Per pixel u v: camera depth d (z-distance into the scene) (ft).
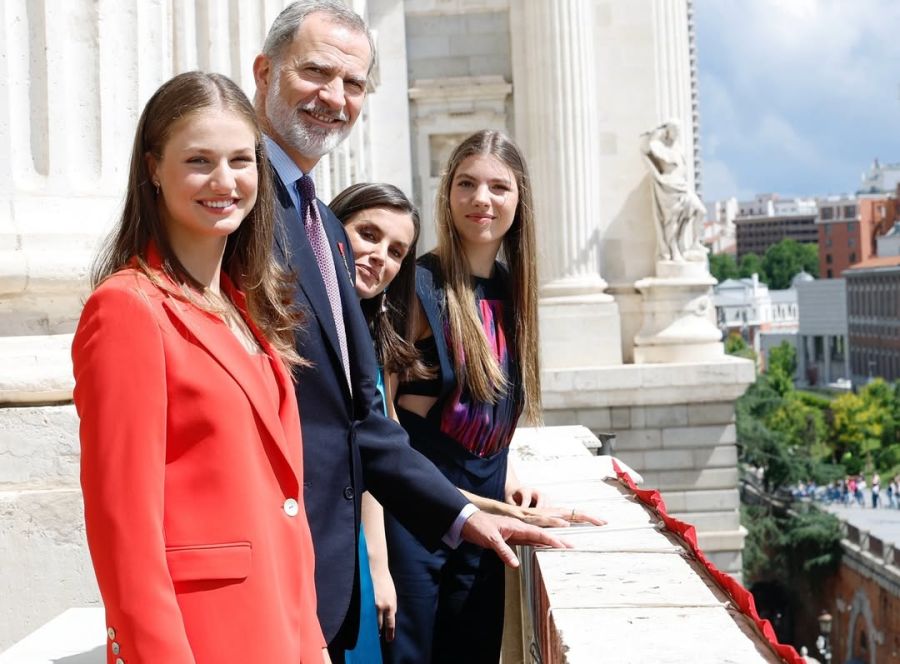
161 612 9.77
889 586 153.69
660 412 78.43
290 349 11.99
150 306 10.43
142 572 9.78
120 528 9.84
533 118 79.56
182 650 9.77
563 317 78.13
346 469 13.43
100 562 9.88
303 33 14.32
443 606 16.78
